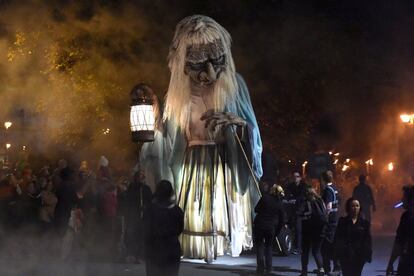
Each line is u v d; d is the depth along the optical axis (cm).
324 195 1603
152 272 1144
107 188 1902
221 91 1989
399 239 1170
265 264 1745
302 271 1593
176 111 2012
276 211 1633
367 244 1201
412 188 1196
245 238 1998
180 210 1153
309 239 1581
